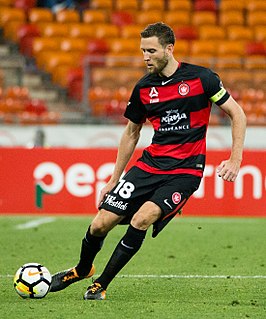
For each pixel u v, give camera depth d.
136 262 33.88
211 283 28.45
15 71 71.44
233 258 35.22
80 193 50.47
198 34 81.44
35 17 81.88
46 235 42.81
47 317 21.83
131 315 22.09
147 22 83.06
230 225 47.78
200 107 23.97
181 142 24.00
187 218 51.44
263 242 40.75
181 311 22.83
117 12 83.94
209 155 50.03
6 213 50.84
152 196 23.64
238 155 23.41
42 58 76.31
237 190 50.09
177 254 36.44
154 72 23.91
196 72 24.00
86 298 24.38
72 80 71.12
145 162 24.28
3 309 22.97
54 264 33.19
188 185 23.72
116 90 65.56
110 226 24.00
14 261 33.84
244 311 22.94
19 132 62.47
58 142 62.78
